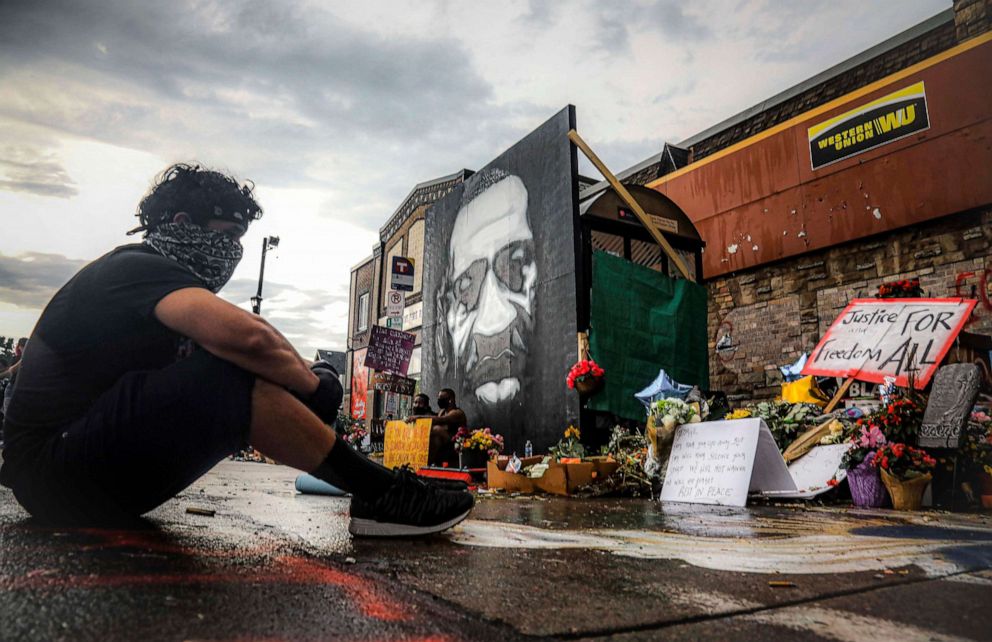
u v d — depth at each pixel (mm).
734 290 8930
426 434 7055
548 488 4711
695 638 890
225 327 1430
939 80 6891
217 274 1742
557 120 7293
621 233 7355
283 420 1547
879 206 7281
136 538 1575
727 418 4973
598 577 1328
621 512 3125
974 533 2258
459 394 8789
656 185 10109
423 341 10117
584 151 7133
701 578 1338
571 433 6109
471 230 8906
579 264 6836
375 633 865
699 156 10148
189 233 1675
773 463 4000
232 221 1742
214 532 1813
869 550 1783
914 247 7082
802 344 8031
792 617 1017
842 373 4812
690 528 2371
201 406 1441
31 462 1494
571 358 6637
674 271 7824
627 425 6633
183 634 814
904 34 7594
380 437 15797
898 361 4535
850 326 5090
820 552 1739
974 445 3617
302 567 1316
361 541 1764
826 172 7852
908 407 3775
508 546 1775
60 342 1479
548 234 7246
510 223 7992
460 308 9008
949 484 3715
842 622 989
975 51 6641
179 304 1456
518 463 4988
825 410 4875
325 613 954
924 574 1413
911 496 3447
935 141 6867
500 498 4246
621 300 6699
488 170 8641
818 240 7852
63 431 1475
